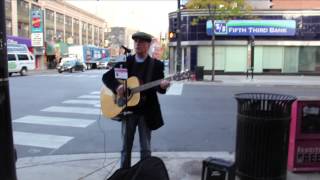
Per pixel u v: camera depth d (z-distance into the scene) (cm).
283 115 474
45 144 799
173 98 1578
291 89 2138
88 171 586
